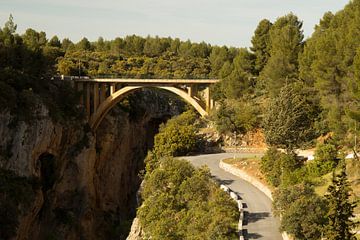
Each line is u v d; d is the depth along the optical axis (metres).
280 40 61.97
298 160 45.44
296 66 59.81
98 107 70.44
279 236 32.62
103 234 71.06
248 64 75.94
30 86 62.56
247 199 41.16
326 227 25.81
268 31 75.62
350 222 26.31
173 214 39.50
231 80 67.69
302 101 48.03
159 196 41.81
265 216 36.75
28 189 54.09
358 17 45.12
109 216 75.81
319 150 42.41
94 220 69.81
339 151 44.06
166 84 68.25
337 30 50.38
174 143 61.09
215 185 42.72
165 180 44.47
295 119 45.75
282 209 33.19
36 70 68.19
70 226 63.53
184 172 44.59
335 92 46.34
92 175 70.06
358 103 43.31
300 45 61.53
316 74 47.44
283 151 49.72
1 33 69.12
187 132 62.69
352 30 45.00
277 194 35.53
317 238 29.38
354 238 25.50
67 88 68.06
